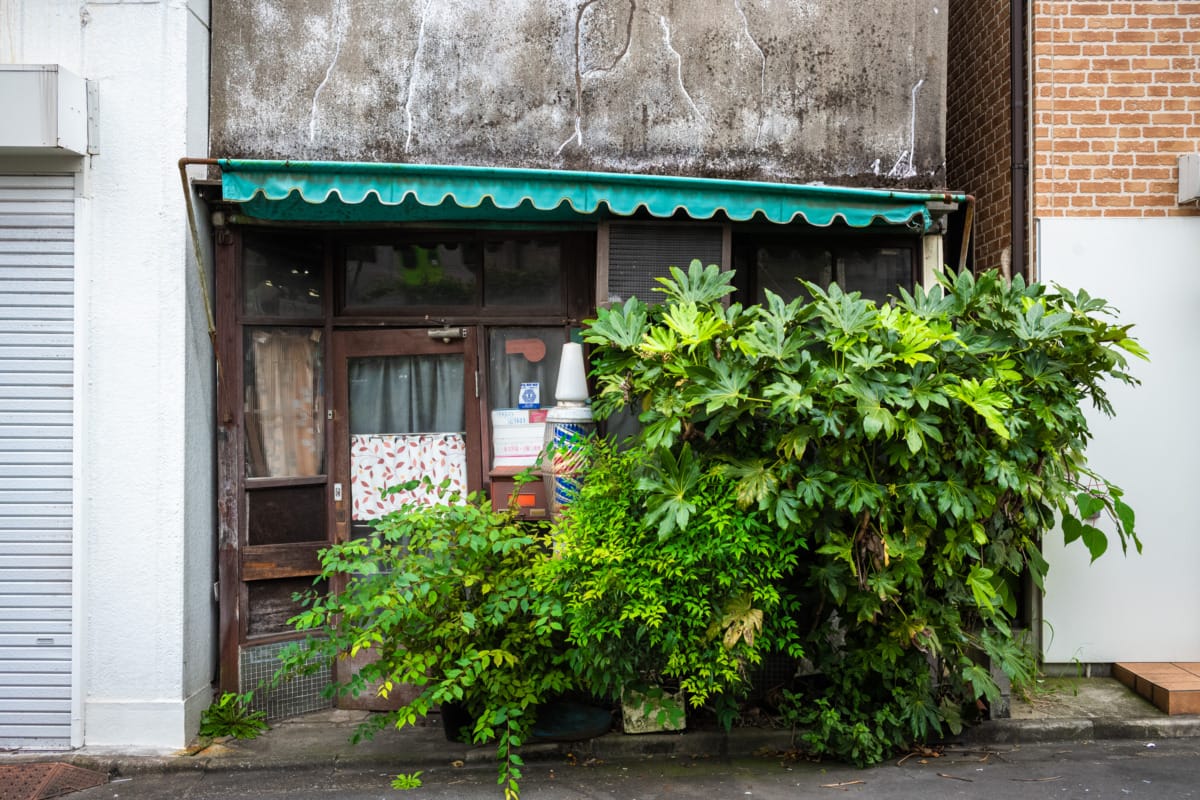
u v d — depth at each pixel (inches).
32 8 188.2
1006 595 189.2
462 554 176.6
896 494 163.5
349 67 201.9
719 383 160.1
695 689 166.4
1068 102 221.1
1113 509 206.2
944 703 182.2
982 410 153.9
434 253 214.4
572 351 198.7
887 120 207.5
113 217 188.2
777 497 160.4
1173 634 218.4
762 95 206.1
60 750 184.7
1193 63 220.7
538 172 185.8
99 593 186.5
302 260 211.5
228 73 201.0
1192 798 160.9
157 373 187.5
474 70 203.3
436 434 214.5
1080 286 220.1
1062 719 192.5
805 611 185.3
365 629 168.9
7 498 186.9
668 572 161.9
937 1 207.8
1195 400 218.7
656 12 204.7
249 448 205.0
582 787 168.2
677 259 202.4
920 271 213.8
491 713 168.7
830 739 177.5
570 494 186.7
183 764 179.2
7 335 187.5
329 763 180.4
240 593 201.5
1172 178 220.2
